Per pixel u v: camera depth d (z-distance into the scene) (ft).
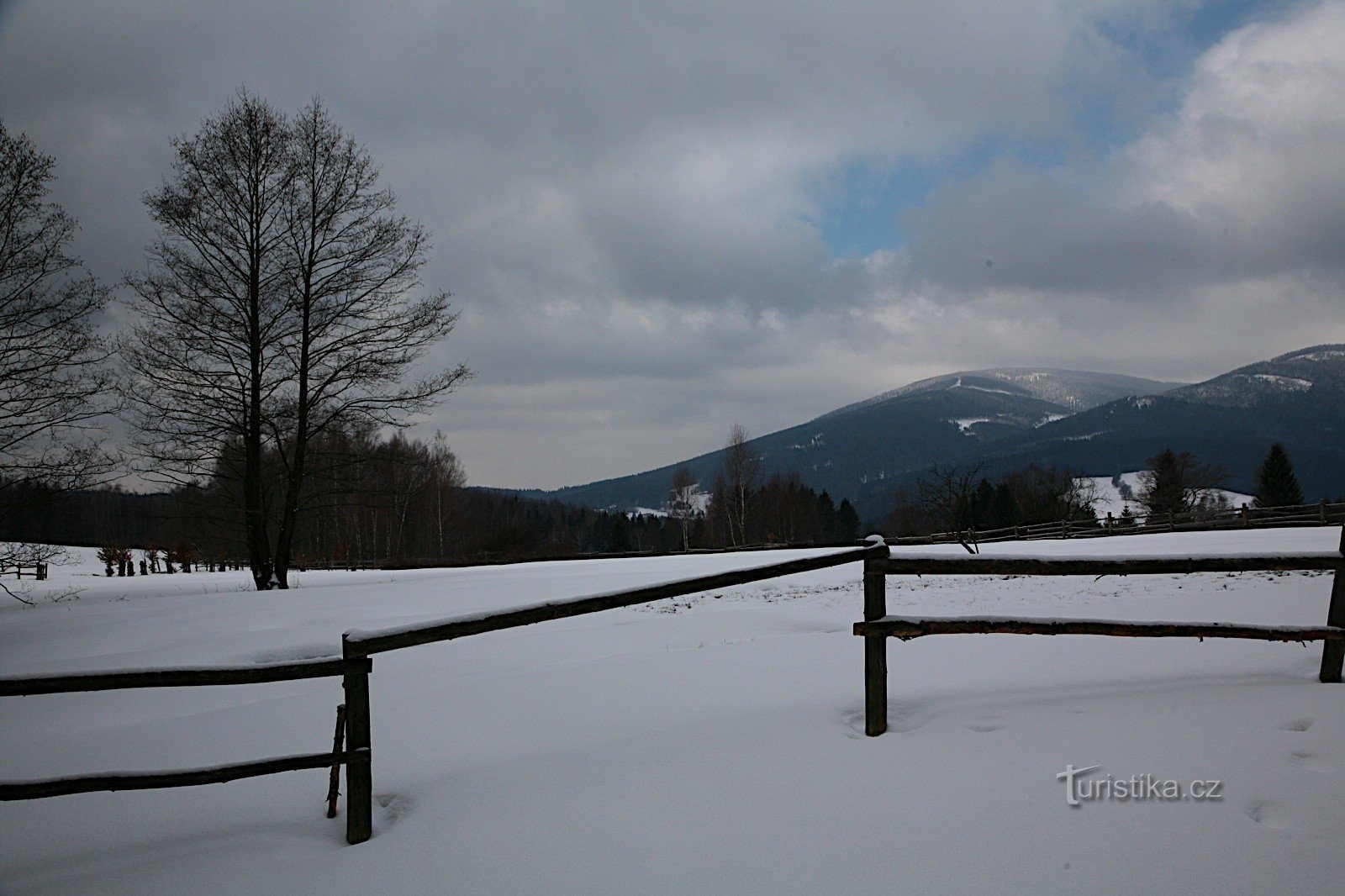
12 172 63.21
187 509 86.63
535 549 234.99
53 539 202.69
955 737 15.38
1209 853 11.13
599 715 19.01
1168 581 46.03
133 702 29.30
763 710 18.01
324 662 13.12
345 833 13.53
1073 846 11.44
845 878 11.00
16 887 12.47
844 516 397.39
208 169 78.23
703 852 11.91
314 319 83.41
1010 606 40.63
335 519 182.91
